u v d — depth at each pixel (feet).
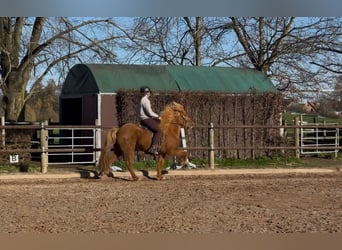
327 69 88.69
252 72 68.54
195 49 98.53
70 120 68.33
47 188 41.78
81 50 73.31
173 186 43.09
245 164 56.70
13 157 52.85
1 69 73.00
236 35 96.58
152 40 85.25
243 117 61.82
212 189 41.39
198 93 59.98
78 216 30.66
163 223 28.73
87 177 47.98
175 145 47.01
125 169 51.57
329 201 36.11
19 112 72.38
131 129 45.75
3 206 33.73
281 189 41.52
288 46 88.99
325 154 66.03
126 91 56.95
